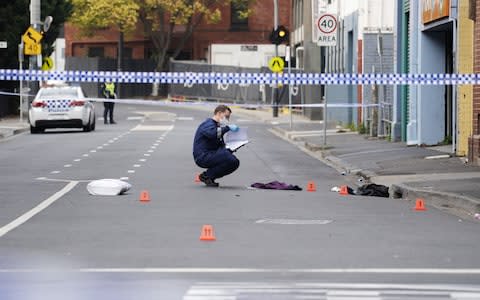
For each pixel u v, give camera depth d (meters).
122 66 173.88
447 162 55.28
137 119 122.88
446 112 67.44
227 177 50.81
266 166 58.16
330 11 110.69
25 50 101.62
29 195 41.59
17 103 121.56
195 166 56.78
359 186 45.59
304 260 25.50
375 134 80.06
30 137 86.06
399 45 74.75
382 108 79.56
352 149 68.31
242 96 153.75
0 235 30.06
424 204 39.22
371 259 25.64
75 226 32.06
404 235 30.17
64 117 91.06
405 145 69.31
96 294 21.27
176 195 41.84
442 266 24.59
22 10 113.62
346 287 21.81
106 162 59.41
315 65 119.19
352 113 99.31
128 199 40.22
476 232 30.94
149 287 21.95
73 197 40.84
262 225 32.34
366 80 57.19
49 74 61.25
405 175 50.00
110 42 187.50
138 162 59.41
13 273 23.75
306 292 21.27
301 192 43.72
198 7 170.50
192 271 23.92
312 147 72.56
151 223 32.81
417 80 55.97
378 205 38.75
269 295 21.00
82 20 168.75
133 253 26.66
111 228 31.59
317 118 119.19
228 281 22.59
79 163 58.72
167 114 136.00
